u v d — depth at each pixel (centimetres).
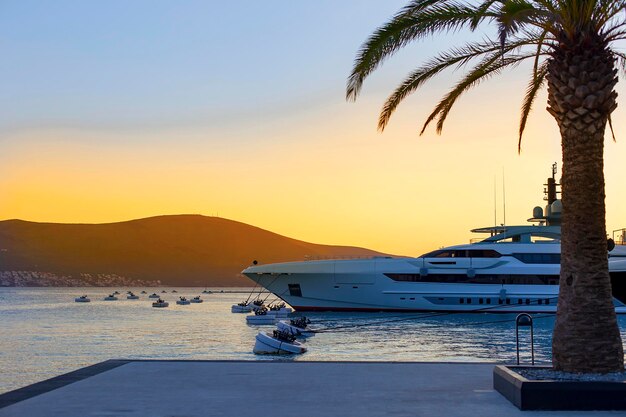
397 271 7338
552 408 959
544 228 7294
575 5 1205
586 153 1179
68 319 11262
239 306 13688
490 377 1282
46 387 1141
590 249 1155
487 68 1669
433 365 1462
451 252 7381
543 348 4416
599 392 959
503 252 7281
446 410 960
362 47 1416
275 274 7650
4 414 908
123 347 5950
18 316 12394
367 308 7506
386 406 985
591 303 1142
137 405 980
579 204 1169
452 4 1390
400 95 1702
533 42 1552
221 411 939
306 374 1315
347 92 1468
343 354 4238
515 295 7175
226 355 4928
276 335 4541
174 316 12094
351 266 7444
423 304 7281
